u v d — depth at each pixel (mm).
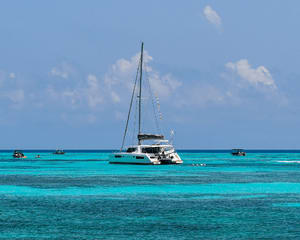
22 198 59281
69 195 62406
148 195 62750
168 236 38562
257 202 56188
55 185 75938
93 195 62469
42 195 62281
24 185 75875
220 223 43469
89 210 50031
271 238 38062
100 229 41000
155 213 48406
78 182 81750
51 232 39938
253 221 44344
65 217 46125
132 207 52094
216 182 82625
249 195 63062
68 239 37688
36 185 75875
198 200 57750
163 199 58656
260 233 39625
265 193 65562
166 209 50844
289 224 43031
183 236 38562
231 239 37656
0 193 64562
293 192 66875
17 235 38938
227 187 73625
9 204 54125
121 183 79812
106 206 52719
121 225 42531
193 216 46719
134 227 41750
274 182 82875
